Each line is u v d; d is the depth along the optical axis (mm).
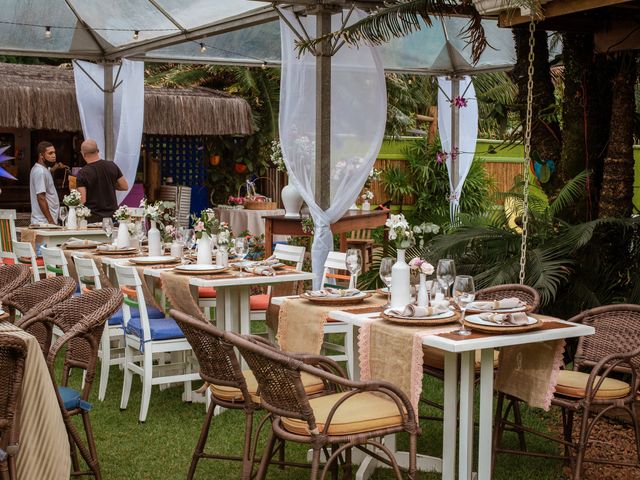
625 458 4801
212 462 4828
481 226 6977
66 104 12586
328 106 7789
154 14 9844
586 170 6809
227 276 5836
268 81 15617
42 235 9078
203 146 15203
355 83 7910
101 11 10156
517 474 4621
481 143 14562
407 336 3871
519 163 14742
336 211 7855
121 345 7039
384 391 3670
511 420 5555
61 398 4062
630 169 6742
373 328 4090
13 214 9844
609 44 6801
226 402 4242
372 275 8367
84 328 4102
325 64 7738
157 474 4637
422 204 13898
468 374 3977
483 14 6719
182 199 13969
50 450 3396
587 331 3961
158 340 5621
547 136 7262
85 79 11852
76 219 9477
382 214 10523
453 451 4129
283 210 12797
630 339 4488
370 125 7949
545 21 6633
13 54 11406
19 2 10273
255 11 8719
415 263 4312
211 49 11227
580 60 6992
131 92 11539
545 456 4453
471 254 6703
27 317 4375
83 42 11594
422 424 5492
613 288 6441
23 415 3348
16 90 12258
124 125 11539
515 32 7219
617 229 6492
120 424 5551
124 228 7453
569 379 4391
